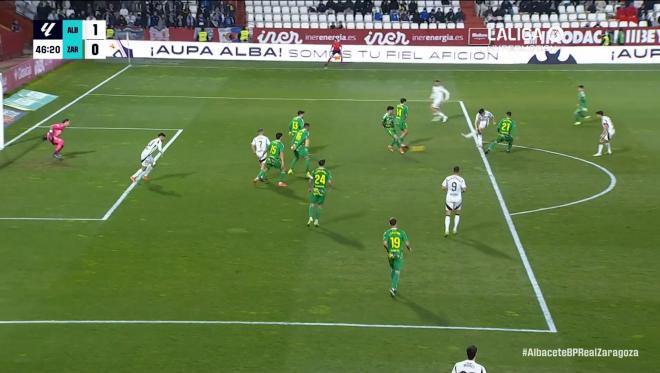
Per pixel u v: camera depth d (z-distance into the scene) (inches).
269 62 2819.9
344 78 2586.1
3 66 2610.7
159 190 1574.8
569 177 1662.2
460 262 1263.5
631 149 1852.9
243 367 965.2
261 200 1524.4
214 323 1070.4
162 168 1705.2
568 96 2359.7
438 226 1406.3
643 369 970.1
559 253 1294.3
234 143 1888.5
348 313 1101.1
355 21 3053.6
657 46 2778.1
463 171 1697.8
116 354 992.9
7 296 1138.7
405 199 1535.4
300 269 1234.0
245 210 1472.7
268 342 1023.6
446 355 999.0
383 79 2576.3
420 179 1648.6
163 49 2847.0
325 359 985.5
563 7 3112.7
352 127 2028.8
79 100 2277.3
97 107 2209.6
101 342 1019.9
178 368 962.1
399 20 3063.5
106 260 1259.8
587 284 1189.7
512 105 2260.1
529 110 2207.2
